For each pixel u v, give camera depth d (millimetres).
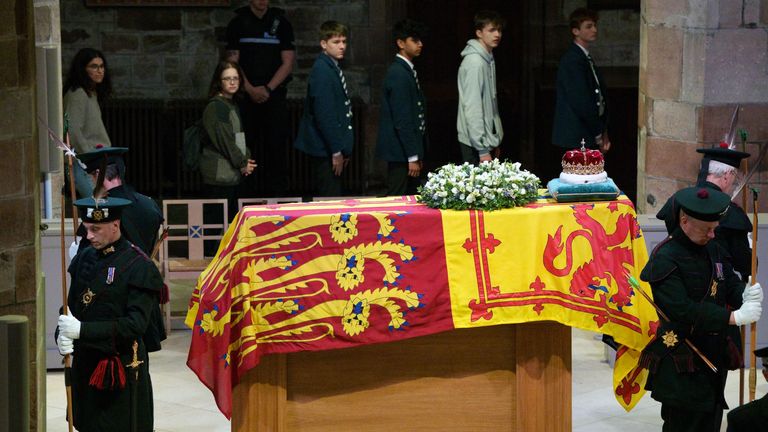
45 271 12102
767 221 12070
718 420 9164
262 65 18312
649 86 13758
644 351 9102
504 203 9102
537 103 21344
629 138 21094
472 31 21562
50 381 11977
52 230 12070
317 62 15289
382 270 8984
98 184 9305
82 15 20375
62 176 14188
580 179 9281
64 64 20438
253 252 8898
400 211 9047
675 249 8961
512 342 9305
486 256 9039
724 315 8789
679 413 9102
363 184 20984
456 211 9078
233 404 9180
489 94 15484
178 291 15031
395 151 15367
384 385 9281
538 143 21500
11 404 6938
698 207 8781
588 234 9133
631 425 10820
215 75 15508
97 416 9055
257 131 18656
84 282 9102
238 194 16016
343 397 9273
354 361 9242
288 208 9203
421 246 9000
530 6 21109
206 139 15508
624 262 9211
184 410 11219
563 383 9305
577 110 15727
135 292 9016
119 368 8945
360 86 20859
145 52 20562
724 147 10461
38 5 13484
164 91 20734
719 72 13211
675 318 8875
